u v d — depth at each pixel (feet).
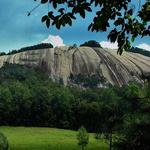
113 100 627.05
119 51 40.27
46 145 466.70
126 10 38.65
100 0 37.45
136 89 169.99
